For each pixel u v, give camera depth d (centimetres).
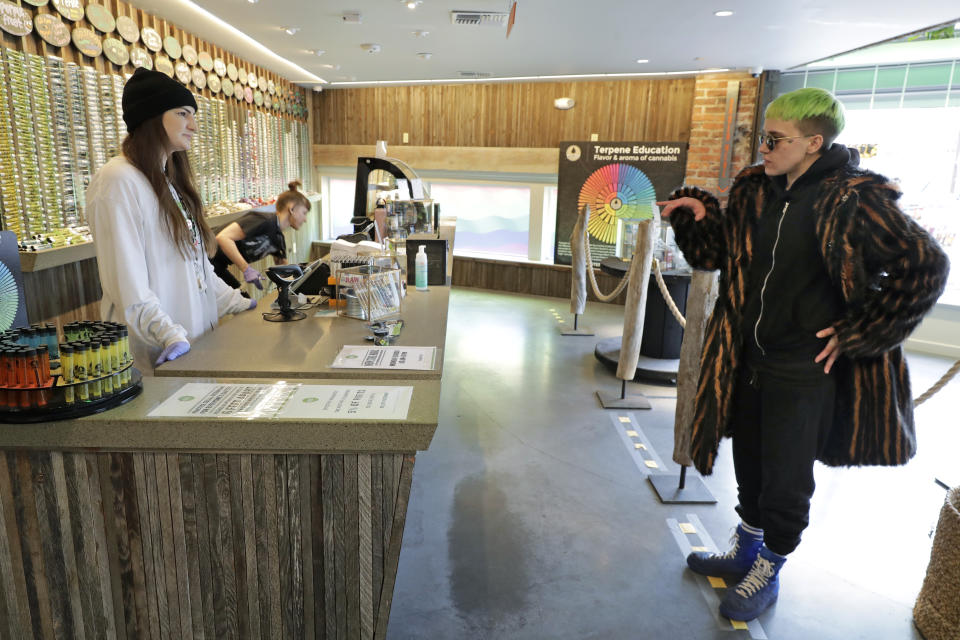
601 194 789
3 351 144
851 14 430
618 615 236
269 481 156
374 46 599
